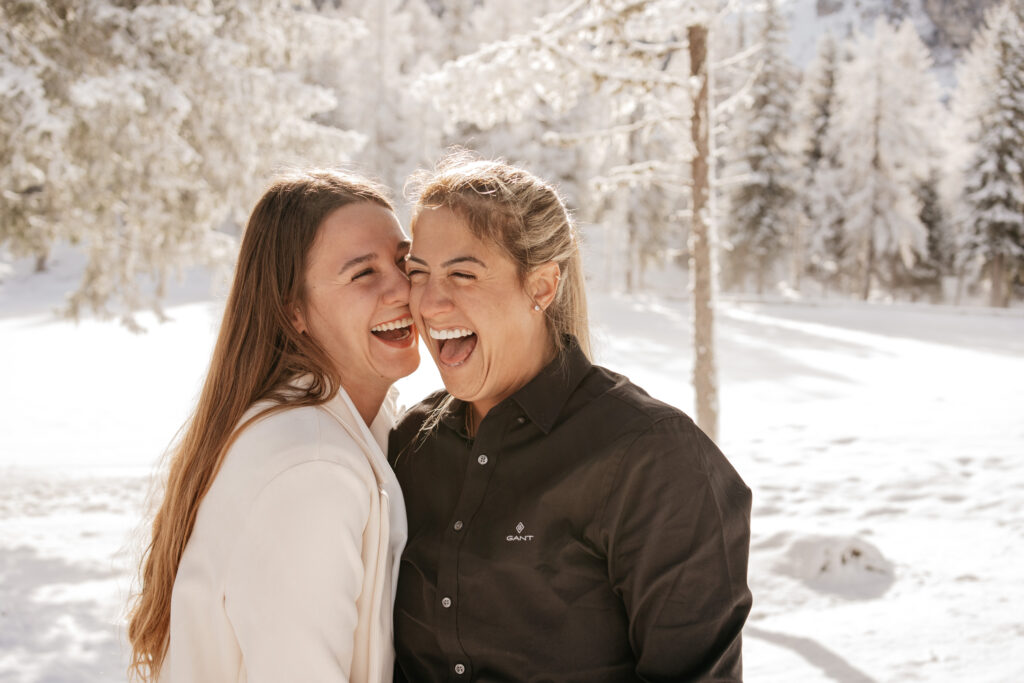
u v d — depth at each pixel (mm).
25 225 9984
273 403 1382
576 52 7176
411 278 1476
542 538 1384
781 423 12789
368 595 1356
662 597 1286
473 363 1446
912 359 25156
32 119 8125
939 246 48719
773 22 41031
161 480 1626
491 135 37219
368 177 1631
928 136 46219
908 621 4340
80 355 23688
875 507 7047
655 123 7371
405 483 1616
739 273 43844
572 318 1576
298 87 10672
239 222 10453
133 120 9000
